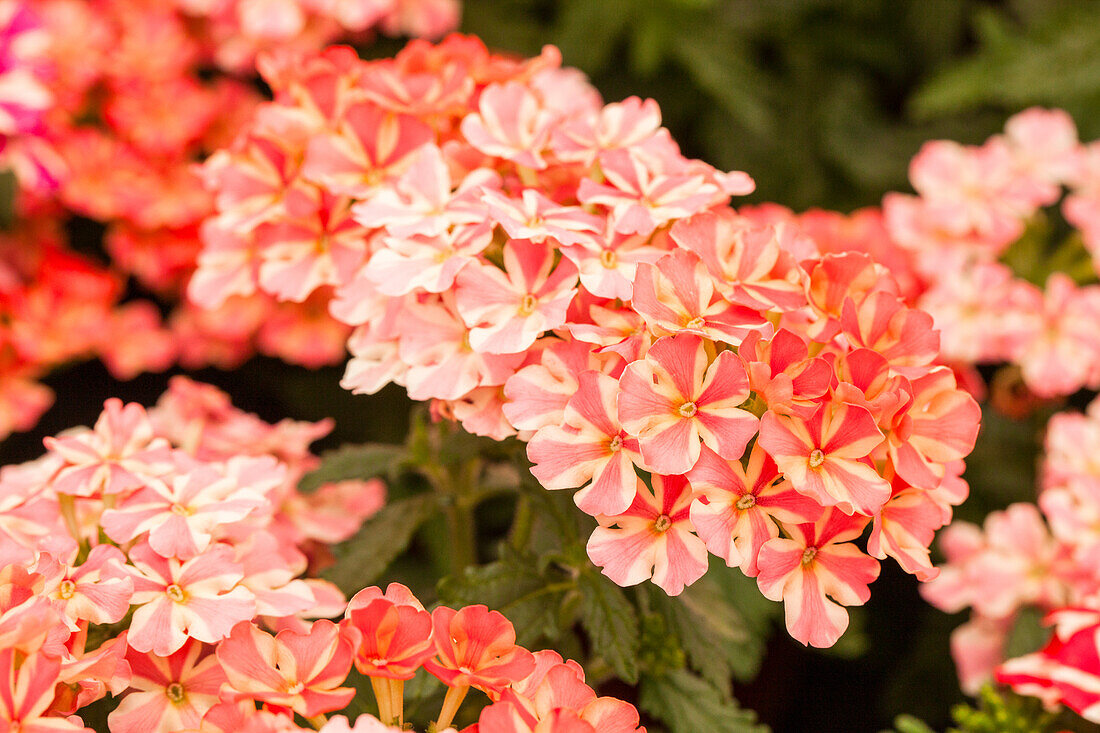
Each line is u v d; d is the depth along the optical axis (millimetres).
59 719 476
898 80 909
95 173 724
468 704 535
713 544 486
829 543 495
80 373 795
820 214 710
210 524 511
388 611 485
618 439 493
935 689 693
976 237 689
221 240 559
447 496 564
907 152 842
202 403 581
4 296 708
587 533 518
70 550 508
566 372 500
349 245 538
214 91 786
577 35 782
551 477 492
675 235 506
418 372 508
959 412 501
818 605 492
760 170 830
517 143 529
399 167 539
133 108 739
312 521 562
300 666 485
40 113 621
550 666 493
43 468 536
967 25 892
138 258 758
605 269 505
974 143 856
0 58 621
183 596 502
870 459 498
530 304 505
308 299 752
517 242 506
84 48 723
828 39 862
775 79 857
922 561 497
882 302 502
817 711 737
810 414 488
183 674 502
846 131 845
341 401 777
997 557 608
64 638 488
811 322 515
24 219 734
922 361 503
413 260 509
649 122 535
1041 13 824
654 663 539
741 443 487
